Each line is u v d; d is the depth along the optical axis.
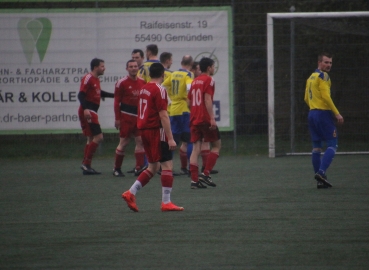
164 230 24.00
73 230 24.27
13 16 53.69
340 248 20.86
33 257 20.14
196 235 23.03
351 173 41.38
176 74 42.12
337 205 29.05
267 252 20.39
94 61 42.69
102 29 54.03
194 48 54.28
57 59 54.19
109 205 30.23
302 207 28.62
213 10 54.03
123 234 23.39
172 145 27.70
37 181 39.97
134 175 42.69
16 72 54.06
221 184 37.22
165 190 28.06
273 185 36.31
